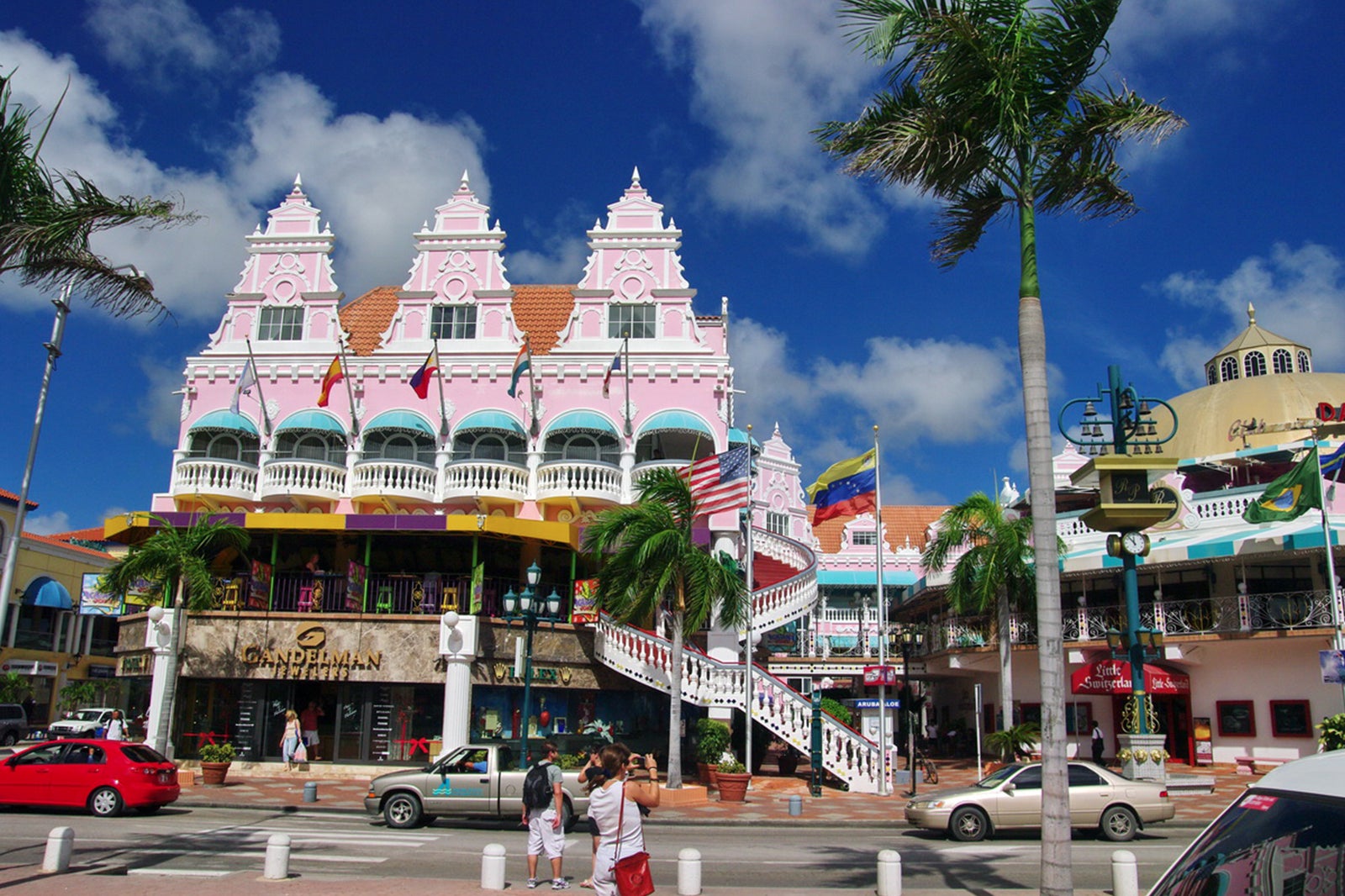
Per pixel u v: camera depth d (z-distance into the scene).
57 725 33.94
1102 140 12.23
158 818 19.66
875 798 25.50
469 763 19.47
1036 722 36.12
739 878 14.07
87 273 12.80
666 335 35.22
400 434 34.16
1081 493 40.00
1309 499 28.69
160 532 27.14
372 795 19.33
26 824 18.08
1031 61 11.52
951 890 12.77
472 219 36.78
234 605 28.33
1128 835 18.08
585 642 29.70
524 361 31.53
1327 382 45.66
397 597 29.25
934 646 42.62
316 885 12.10
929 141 11.40
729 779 24.45
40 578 48.72
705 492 27.73
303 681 28.09
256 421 34.12
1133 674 23.39
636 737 30.86
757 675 28.41
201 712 28.36
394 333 35.69
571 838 18.30
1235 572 32.91
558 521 33.00
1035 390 10.88
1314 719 30.22
